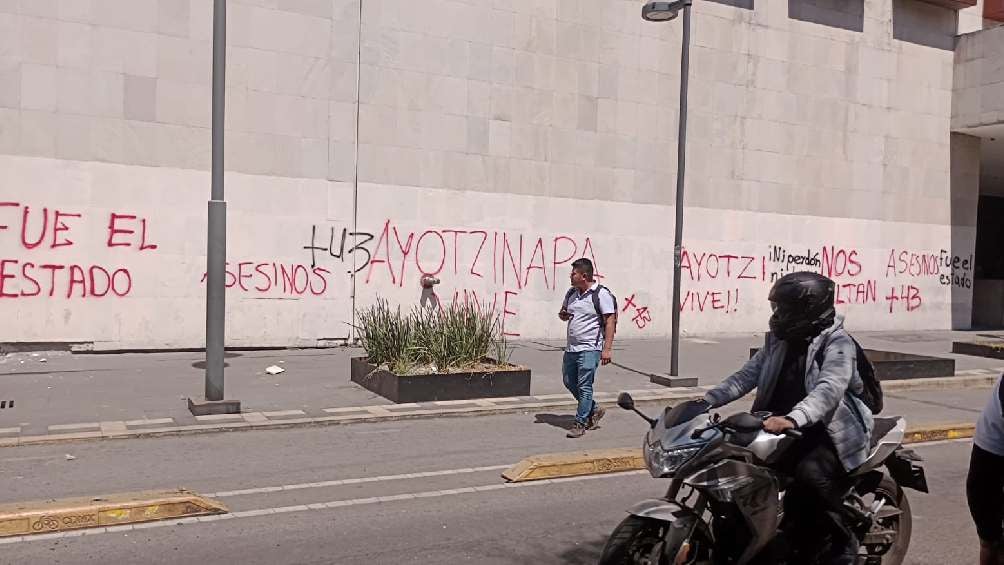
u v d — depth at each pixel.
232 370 11.75
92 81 12.54
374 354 10.64
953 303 22.22
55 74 12.32
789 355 4.23
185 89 13.15
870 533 4.49
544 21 16.19
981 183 29.14
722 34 18.27
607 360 8.41
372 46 14.59
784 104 19.22
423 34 15.00
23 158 12.19
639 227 17.45
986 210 31.67
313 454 7.52
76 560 4.86
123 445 7.70
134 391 10.02
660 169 17.66
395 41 14.77
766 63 18.91
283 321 14.08
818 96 19.72
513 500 6.27
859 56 20.27
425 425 8.88
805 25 19.45
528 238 16.22
